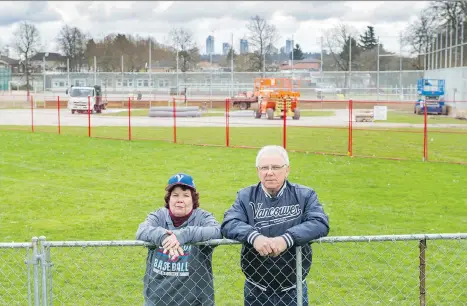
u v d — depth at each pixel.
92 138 33.25
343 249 11.69
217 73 82.56
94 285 9.85
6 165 23.92
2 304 8.91
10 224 14.41
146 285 6.12
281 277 6.06
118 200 17.33
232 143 31.30
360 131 37.81
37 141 31.78
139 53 118.69
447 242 12.27
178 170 22.64
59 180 20.64
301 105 71.12
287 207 5.93
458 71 56.22
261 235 5.67
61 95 85.56
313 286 9.87
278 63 110.00
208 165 23.81
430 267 10.78
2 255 11.34
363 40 120.62
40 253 6.17
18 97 81.69
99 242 6.01
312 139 33.31
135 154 26.97
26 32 111.88
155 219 6.06
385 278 10.21
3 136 34.12
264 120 48.09
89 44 118.62
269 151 5.91
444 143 31.41
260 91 50.84
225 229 5.81
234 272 10.55
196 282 5.98
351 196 17.75
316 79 82.44
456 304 9.13
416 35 85.19
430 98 56.00
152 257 6.05
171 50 121.00
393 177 21.11
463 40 55.19
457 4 57.56
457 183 19.89
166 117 52.00
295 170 22.59
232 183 19.92
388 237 6.05
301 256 5.90
